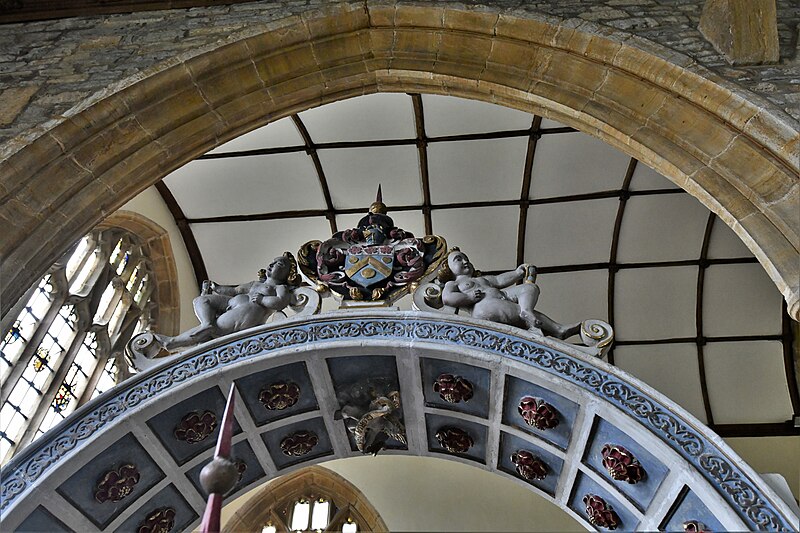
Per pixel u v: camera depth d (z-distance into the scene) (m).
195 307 7.41
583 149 12.14
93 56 8.77
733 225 6.60
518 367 6.51
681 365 14.24
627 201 12.77
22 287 6.91
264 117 8.53
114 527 6.89
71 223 7.38
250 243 13.74
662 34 7.94
